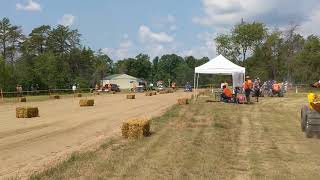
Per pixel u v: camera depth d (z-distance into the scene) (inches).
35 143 515.2
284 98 1555.1
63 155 440.1
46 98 1731.1
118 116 840.3
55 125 692.7
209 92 2123.5
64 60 3978.8
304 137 584.1
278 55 3292.3
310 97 594.2
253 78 3240.7
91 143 512.4
